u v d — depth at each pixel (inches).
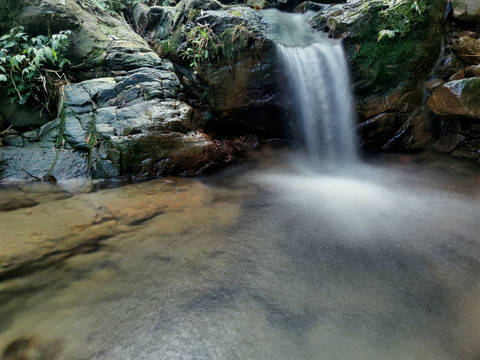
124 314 74.5
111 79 209.9
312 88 223.1
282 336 69.6
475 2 185.3
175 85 213.5
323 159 230.4
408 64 205.5
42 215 124.3
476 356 64.9
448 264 97.0
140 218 124.5
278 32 221.0
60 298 78.7
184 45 227.9
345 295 82.7
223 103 229.6
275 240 111.3
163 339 68.4
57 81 204.4
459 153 203.9
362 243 109.8
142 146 170.7
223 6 249.1
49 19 200.5
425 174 186.1
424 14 192.9
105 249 101.7
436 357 64.6
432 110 197.9
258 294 83.0
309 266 95.7
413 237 114.0
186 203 140.3
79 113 188.7
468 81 171.2
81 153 175.8
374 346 67.1
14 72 192.7
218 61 221.0
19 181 161.5
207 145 188.1
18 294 79.3
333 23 215.3
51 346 64.9
